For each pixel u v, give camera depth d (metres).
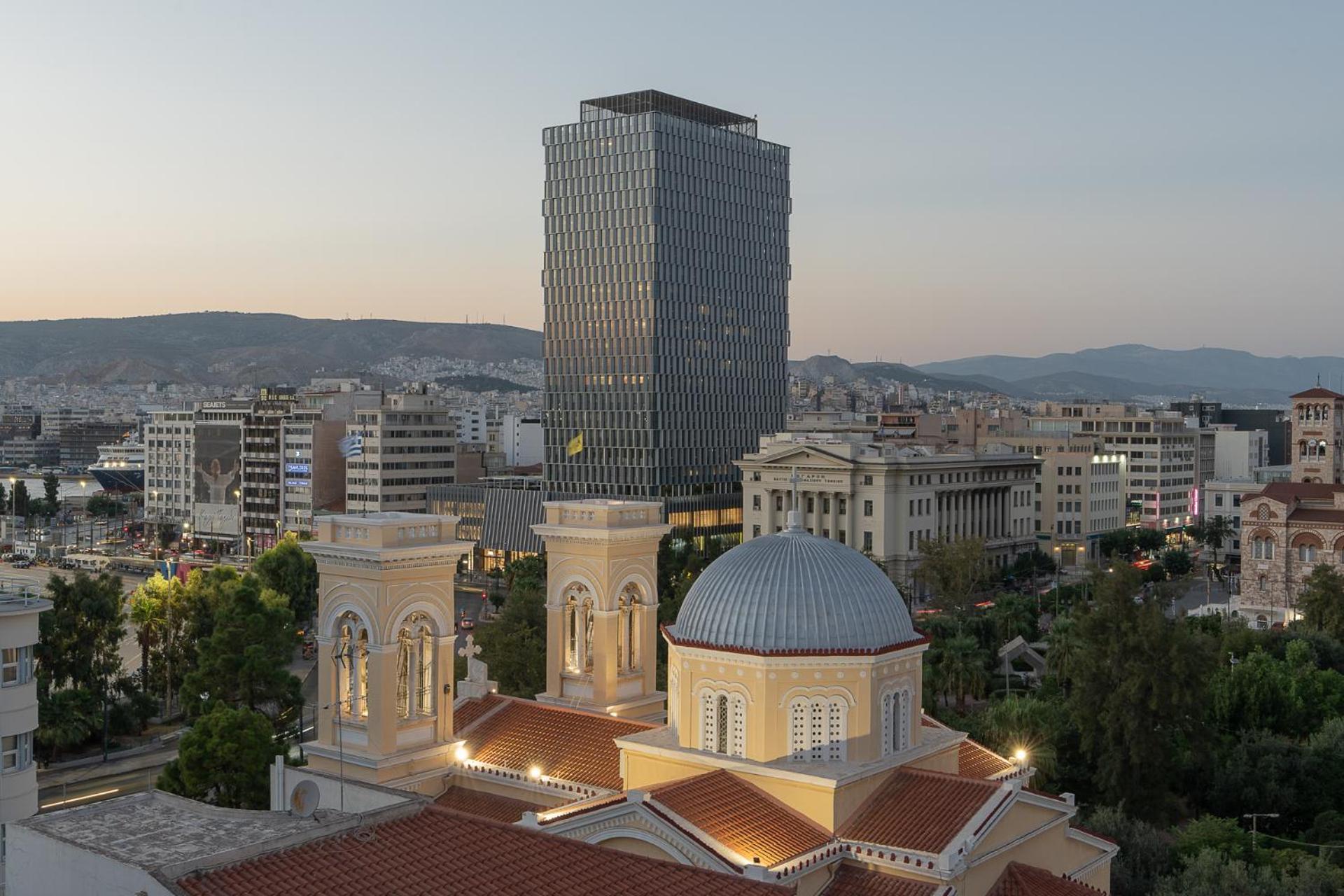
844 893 50.72
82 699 121.19
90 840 43.25
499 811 63.94
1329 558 178.00
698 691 58.75
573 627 77.25
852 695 55.94
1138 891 72.06
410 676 66.69
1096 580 101.38
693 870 44.81
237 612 123.62
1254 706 107.38
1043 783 95.38
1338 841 84.19
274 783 67.56
